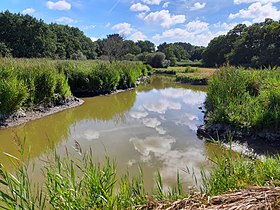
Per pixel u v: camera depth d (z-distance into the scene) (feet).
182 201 7.14
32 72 36.27
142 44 262.88
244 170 10.21
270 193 6.61
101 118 35.70
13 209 6.67
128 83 67.00
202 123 32.09
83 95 51.90
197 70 112.88
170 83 82.38
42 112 35.65
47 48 167.63
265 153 20.47
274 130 23.03
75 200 7.51
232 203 6.42
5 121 29.60
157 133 27.86
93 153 21.42
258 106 25.34
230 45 161.07
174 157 20.62
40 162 19.15
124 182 9.16
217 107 28.17
